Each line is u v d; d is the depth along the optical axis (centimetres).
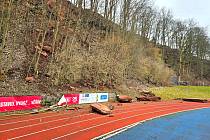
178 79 9838
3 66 3762
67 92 4175
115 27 7056
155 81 7638
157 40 11250
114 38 6675
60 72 4466
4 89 3394
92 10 6475
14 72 3916
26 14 4834
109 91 5128
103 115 3362
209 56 13262
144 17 9044
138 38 8075
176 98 6419
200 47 12350
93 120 2977
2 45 3822
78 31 5806
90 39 6134
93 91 4728
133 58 7219
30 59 4347
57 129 2364
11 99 2894
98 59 5653
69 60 4762
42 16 5069
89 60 5400
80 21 5878
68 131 2327
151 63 7925
